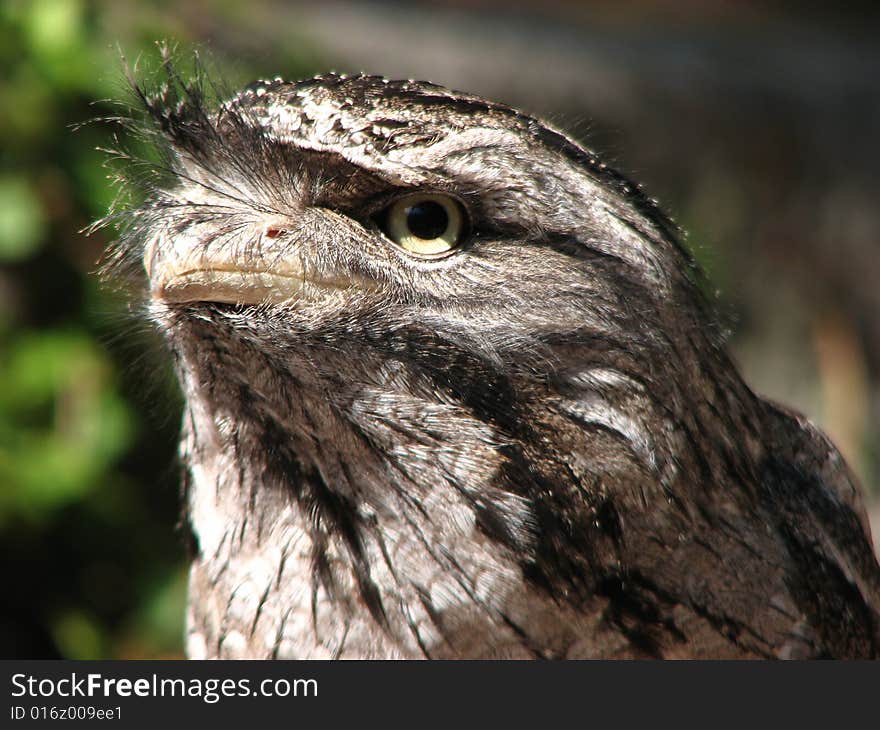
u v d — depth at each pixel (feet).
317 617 4.97
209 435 4.99
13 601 5.78
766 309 10.42
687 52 11.90
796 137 10.94
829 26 14.02
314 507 4.97
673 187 10.41
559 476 4.94
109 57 5.48
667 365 4.95
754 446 5.00
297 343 4.95
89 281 5.58
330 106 4.95
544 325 4.94
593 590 4.94
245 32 5.97
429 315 4.94
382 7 10.83
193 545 5.07
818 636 5.00
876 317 10.64
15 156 5.56
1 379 5.58
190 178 5.00
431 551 4.95
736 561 4.97
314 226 4.95
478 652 4.95
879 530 8.00
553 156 4.94
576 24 12.15
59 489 5.58
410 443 4.95
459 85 10.11
